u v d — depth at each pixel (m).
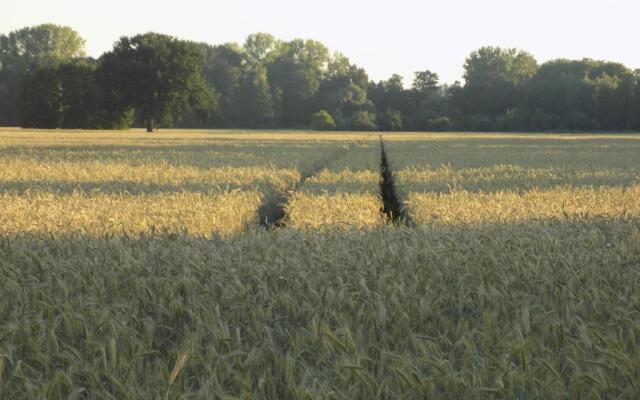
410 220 13.45
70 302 5.85
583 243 8.59
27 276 6.94
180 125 152.38
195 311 5.53
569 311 5.52
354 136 82.88
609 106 137.88
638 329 4.99
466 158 34.09
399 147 48.12
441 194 15.63
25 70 125.94
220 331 4.83
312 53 189.38
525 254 7.60
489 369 4.32
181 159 31.78
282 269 6.80
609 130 138.88
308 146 48.09
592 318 5.52
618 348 4.53
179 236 9.17
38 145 47.84
